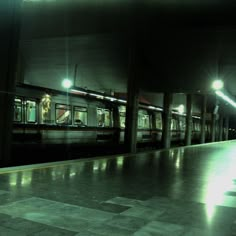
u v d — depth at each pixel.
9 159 10.47
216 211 5.82
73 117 17.28
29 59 20.91
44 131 15.02
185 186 8.24
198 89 24.45
